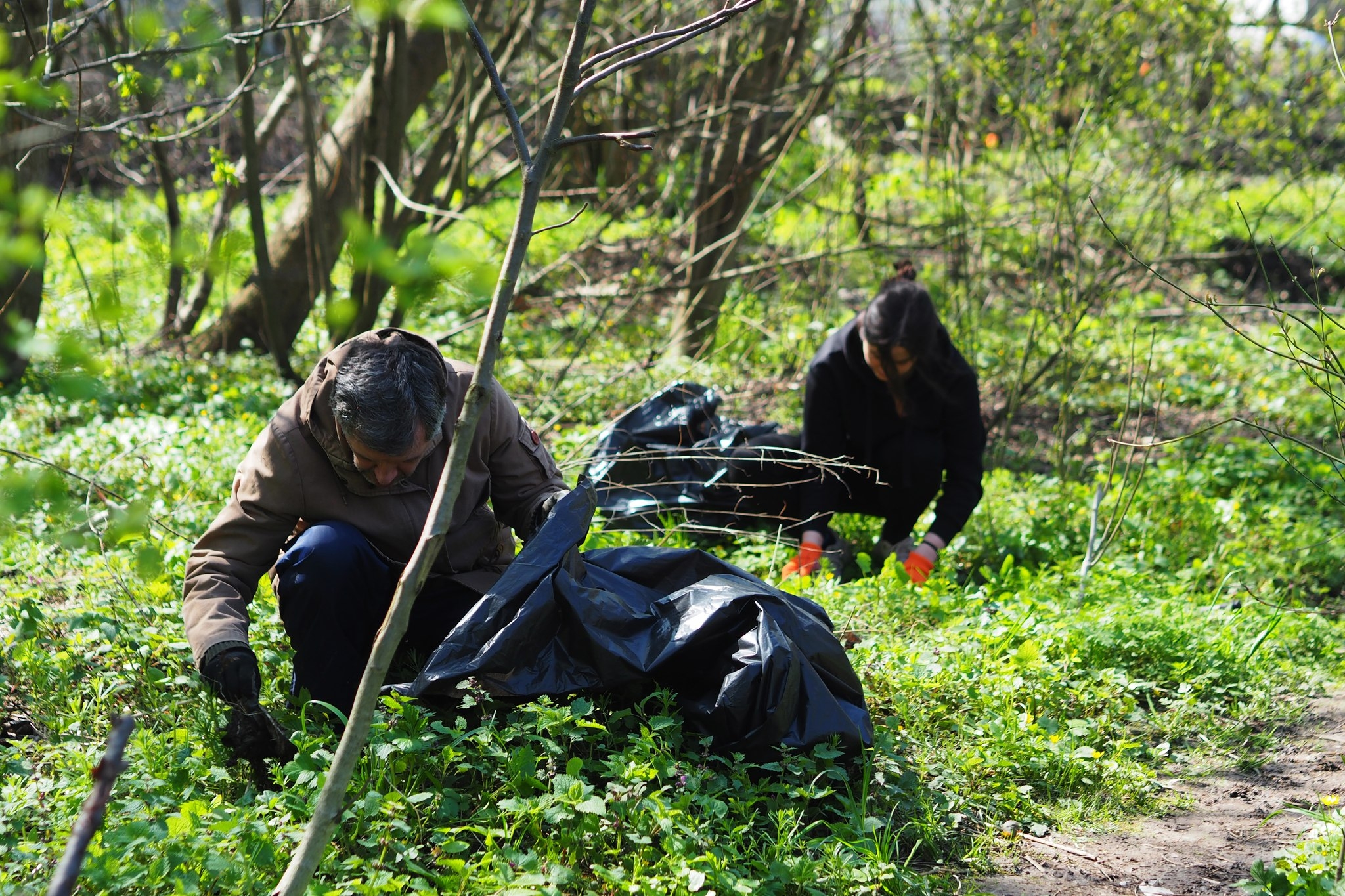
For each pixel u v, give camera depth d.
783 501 5.04
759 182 9.69
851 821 2.75
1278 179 9.86
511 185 12.07
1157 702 3.85
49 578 4.05
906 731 3.32
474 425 1.91
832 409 4.89
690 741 2.96
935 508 5.02
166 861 2.21
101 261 9.54
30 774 2.70
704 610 2.93
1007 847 2.94
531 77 8.64
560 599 2.85
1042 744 3.27
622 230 11.91
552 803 2.52
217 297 9.88
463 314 8.67
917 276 8.72
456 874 2.35
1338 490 6.05
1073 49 7.10
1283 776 3.42
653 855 2.53
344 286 8.59
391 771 2.61
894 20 8.57
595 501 3.12
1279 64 8.22
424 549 1.88
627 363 8.08
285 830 2.37
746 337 8.80
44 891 2.16
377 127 6.89
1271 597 4.84
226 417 6.68
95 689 3.16
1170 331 9.54
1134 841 3.00
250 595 2.94
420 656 3.25
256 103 9.09
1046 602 4.32
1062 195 7.18
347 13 5.25
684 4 8.68
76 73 3.76
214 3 6.06
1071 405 7.76
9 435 5.70
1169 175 7.62
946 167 7.97
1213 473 6.39
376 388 2.66
